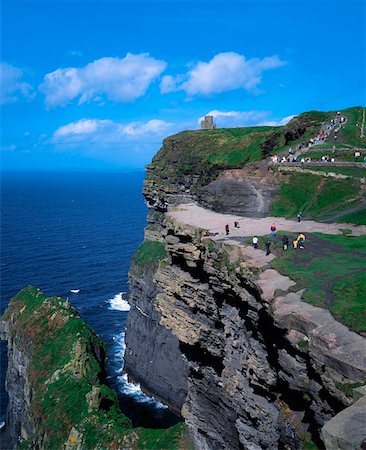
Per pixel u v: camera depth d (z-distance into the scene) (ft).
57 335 237.25
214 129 390.83
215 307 145.89
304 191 194.90
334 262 122.31
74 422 183.32
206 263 143.95
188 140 361.30
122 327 347.36
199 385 162.71
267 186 202.69
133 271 304.30
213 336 148.97
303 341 91.61
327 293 103.04
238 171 216.13
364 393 70.54
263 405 118.62
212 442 156.56
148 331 277.64
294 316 95.76
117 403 200.23
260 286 112.78
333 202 183.83
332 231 155.94
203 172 319.27
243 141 321.32
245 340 128.67
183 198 326.44
